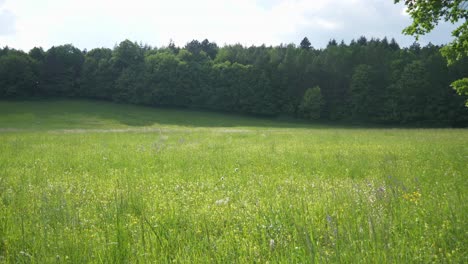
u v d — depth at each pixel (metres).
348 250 3.58
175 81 90.69
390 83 84.06
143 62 96.50
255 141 23.20
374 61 92.69
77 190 7.22
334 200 5.74
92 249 3.91
